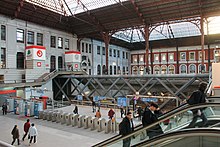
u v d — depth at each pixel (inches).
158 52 1827.0
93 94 1268.5
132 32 1745.8
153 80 993.5
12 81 1009.5
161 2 997.2
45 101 894.4
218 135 103.6
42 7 1081.4
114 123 582.9
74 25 1332.4
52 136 537.6
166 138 122.6
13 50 1048.8
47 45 1234.6
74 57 1299.2
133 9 1083.9
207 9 993.5
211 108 181.0
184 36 1621.6
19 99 865.5
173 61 1754.4
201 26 1036.5
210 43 1585.9
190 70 1684.3
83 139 514.3
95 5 1164.5
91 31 1374.3
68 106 1045.8
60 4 1206.3
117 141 191.8
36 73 1083.9
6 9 983.0
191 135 112.5
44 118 740.0
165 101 888.3
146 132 172.6
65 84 1227.9
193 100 199.6
